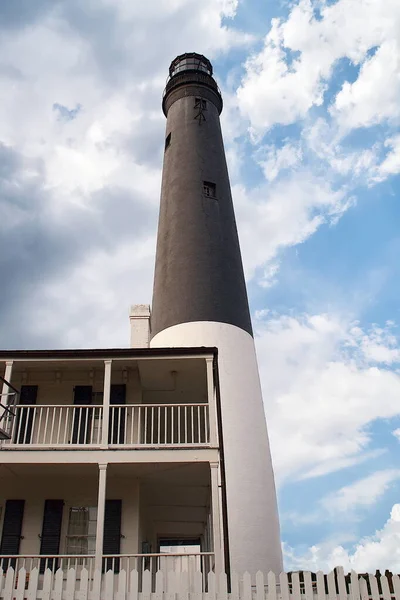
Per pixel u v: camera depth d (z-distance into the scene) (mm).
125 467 13570
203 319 19266
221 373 18328
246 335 19672
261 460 17344
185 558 16516
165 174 24047
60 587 9836
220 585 9625
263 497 16672
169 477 14695
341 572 9438
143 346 19750
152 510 17875
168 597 9633
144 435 14883
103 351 14195
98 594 9797
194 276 20188
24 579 9898
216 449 13109
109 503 14602
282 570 16234
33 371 15523
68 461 12945
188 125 24516
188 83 25859
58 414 15516
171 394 16656
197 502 17203
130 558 14000
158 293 20906
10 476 14680
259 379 19422
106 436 13242
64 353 14164
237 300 20250
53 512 14492
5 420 13734
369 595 9359
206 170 23219
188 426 17047
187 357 14141
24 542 14188
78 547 14172
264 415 18656
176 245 21203
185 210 21938
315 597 9383
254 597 9648
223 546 12430
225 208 22594
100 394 15945
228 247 21453
